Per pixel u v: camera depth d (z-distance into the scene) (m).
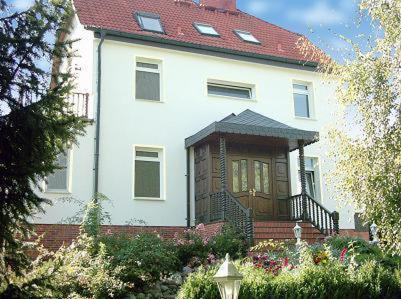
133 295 9.41
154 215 14.86
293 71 18.11
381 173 7.53
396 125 7.63
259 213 15.01
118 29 15.92
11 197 5.04
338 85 8.38
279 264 9.73
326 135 8.60
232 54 17.06
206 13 19.80
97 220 11.60
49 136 5.24
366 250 11.77
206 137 14.44
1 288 4.86
